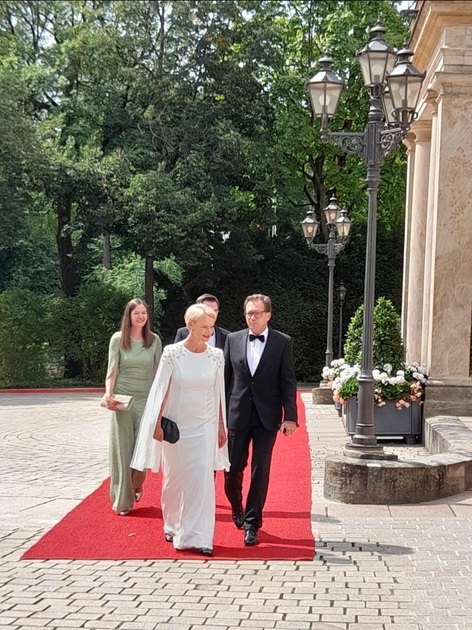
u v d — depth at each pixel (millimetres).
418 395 12531
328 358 20219
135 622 4707
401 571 5695
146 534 6727
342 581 5469
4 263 38500
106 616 4809
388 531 6840
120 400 7410
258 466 6512
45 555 6090
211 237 29656
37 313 29672
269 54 29484
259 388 6652
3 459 11148
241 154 28984
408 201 19047
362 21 29828
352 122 30812
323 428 14234
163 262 33938
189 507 6250
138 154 29219
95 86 30141
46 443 12898
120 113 30062
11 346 28875
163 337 32031
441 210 13016
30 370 29125
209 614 4840
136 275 33750
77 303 29891
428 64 14781
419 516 7406
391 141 8438
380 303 13203
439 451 10430
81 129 30438
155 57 29875
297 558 6020
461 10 12766
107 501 8078
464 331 12953
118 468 7516
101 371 30062
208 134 28906
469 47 12938
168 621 4723
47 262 39094
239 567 5797
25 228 31672
